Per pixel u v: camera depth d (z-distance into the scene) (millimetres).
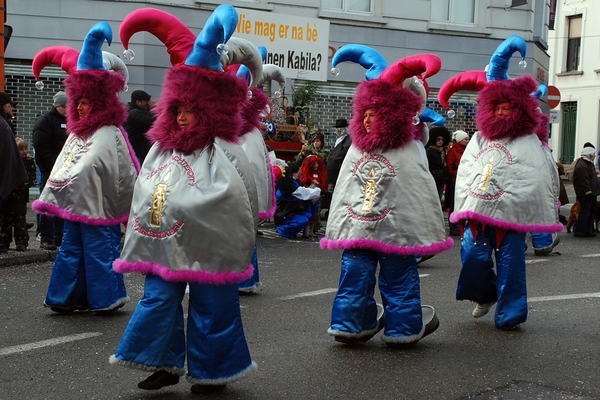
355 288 5297
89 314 6305
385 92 5266
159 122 4289
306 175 11891
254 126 7281
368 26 18562
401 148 5316
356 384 4578
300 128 14008
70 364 4887
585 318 6500
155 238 4176
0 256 8391
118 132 6289
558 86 35281
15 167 8203
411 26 19047
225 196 4133
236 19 4090
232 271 4180
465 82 6516
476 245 6133
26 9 15609
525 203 5996
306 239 11570
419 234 5230
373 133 5262
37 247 9320
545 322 6336
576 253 10812
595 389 4602
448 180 12891
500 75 6312
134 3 16094
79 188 6047
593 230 13156
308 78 15102
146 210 4223
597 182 13031
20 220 8828
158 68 16297
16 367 4812
